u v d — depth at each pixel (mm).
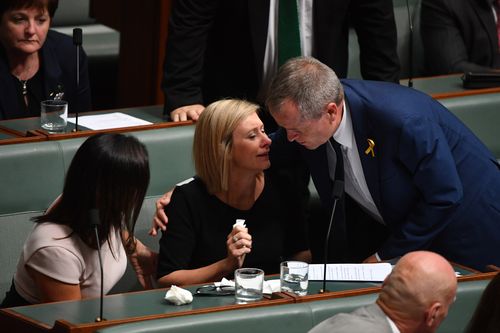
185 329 9555
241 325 9781
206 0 14188
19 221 12953
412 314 8797
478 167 12430
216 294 10664
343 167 12188
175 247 11984
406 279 8812
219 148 11969
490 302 8078
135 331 9352
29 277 10883
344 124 11812
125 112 15203
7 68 15109
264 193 12477
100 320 9734
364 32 14328
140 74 20844
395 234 12156
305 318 10070
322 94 11188
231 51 14164
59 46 15641
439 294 8789
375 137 11789
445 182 11766
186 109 14484
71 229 10688
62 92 15328
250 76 14133
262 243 12391
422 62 20000
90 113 15180
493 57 19500
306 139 11453
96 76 22547
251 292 10398
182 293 10281
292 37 13859
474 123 15867
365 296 10523
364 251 13039
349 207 12852
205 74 14625
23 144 13117
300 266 10703
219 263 11836
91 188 10492
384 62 14336
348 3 14008
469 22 19422
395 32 14367
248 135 11906
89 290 10945
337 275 11406
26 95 15289
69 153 13289
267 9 13844
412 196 12047
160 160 13781
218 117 11984
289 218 12695
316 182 12602
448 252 12594
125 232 11992
